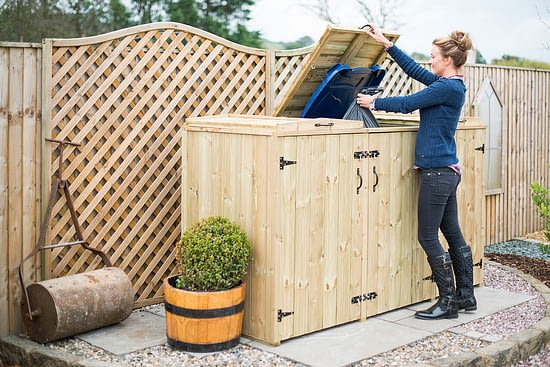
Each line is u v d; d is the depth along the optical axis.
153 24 5.32
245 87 5.99
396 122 5.91
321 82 5.63
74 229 5.03
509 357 4.60
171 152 5.55
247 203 4.68
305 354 4.47
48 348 4.50
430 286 5.71
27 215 4.81
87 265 5.18
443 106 5.06
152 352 4.48
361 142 5.02
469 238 6.00
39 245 4.71
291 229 4.61
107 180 5.18
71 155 4.97
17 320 4.82
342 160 4.89
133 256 5.38
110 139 5.15
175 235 5.64
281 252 4.56
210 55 5.71
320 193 4.77
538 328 4.96
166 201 5.57
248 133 4.61
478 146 6.00
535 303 5.73
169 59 5.52
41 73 4.80
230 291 4.45
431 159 5.12
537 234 9.21
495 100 8.45
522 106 8.90
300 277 4.70
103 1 11.08
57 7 10.45
